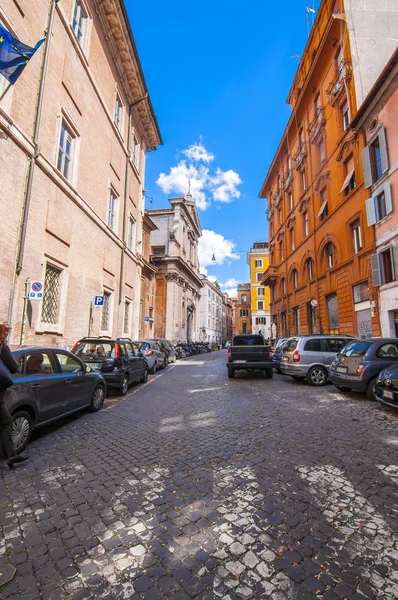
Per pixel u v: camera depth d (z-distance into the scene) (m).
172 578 2.17
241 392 9.27
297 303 24.95
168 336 38.06
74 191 11.91
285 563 2.30
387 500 3.16
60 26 10.80
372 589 2.07
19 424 4.42
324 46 19.06
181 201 41.62
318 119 20.69
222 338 85.75
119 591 2.07
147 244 30.86
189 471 3.85
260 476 3.69
